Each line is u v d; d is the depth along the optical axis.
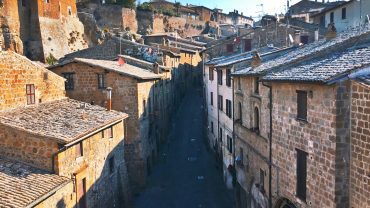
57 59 55.41
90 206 21.09
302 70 16.88
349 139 13.73
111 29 72.31
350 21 47.00
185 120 54.56
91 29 67.06
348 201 13.96
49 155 17.58
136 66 41.28
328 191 14.39
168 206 28.12
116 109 30.78
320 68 15.77
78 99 31.23
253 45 42.84
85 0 75.50
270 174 19.73
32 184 15.97
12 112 19.98
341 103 13.62
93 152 21.66
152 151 36.31
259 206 22.19
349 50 17.45
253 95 22.88
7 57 20.16
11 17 50.41
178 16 97.12
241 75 23.86
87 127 20.30
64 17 60.88
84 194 20.48
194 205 28.25
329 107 14.04
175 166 37.03
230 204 28.39
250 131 23.75
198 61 81.62
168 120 48.38
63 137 17.64
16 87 20.89
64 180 17.16
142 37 70.19
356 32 20.59
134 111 30.66
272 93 19.12
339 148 13.79
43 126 18.83
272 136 19.34
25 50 53.19
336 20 49.69
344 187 13.95
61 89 25.73
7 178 16.06
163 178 33.91
